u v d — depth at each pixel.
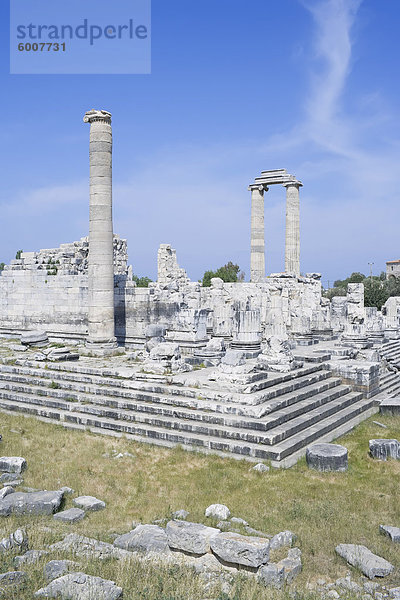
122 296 29.39
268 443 13.94
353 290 31.38
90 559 8.27
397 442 14.58
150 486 12.13
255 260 46.72
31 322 32.62
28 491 11.51
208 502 11.27
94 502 10.93
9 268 33.59
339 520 10.40
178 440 14.83
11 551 8.38
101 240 25.41
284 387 17.55
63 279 31.00
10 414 18.17
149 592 7.35
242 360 17.84
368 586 8.16
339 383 21.14
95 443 14.96
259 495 11.62
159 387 17.41
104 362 22.62
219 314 29.06
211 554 8.72
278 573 8.05
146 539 8.99
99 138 25.22
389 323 38.75
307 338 31.69
